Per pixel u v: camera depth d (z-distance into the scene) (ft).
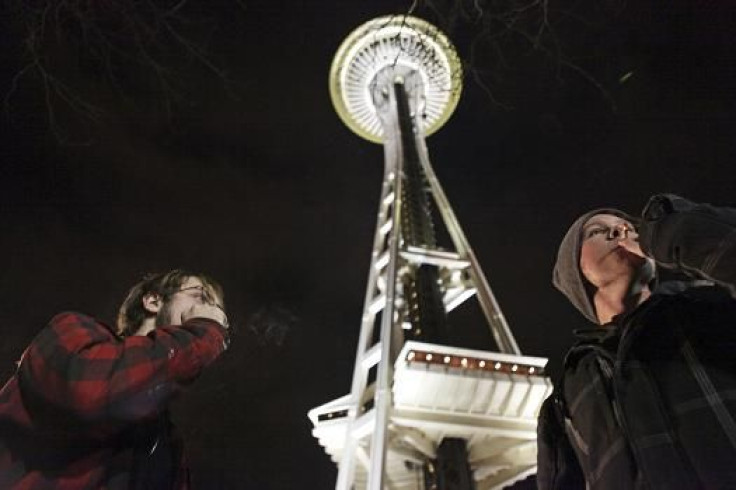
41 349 7.63
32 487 7.39
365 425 83.76
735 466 7.02
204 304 9.85
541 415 11.63
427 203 154.10
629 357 8.80
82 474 7.77
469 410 83.76
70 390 7.26
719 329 8.27
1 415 7.63
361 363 104.78
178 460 9.50
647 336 8.81
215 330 9.09
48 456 7.61
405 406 82.99
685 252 7.88
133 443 8.57
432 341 107.45
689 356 8.20
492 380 81.00
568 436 10.66
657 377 8.38
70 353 7.50
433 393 82.28
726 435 7.26
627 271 10.78
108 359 7.50
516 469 88.58
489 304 107.45
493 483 90.58
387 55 203.00
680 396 7.94
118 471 8.17
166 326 8.77
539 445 11.40
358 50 204.33
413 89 200.85
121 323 10.30
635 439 8.08
